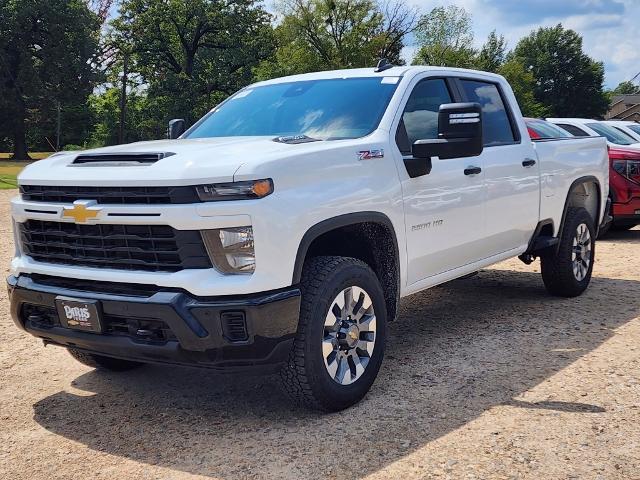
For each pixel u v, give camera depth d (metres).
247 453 3.59
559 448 3.52
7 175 33.81
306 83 5.34
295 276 3.72
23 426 4.04
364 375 4.18
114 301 3.70
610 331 5.66
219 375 4.87
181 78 57.81
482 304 6.74
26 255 4.28
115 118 60.78
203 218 3.54
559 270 6.65
